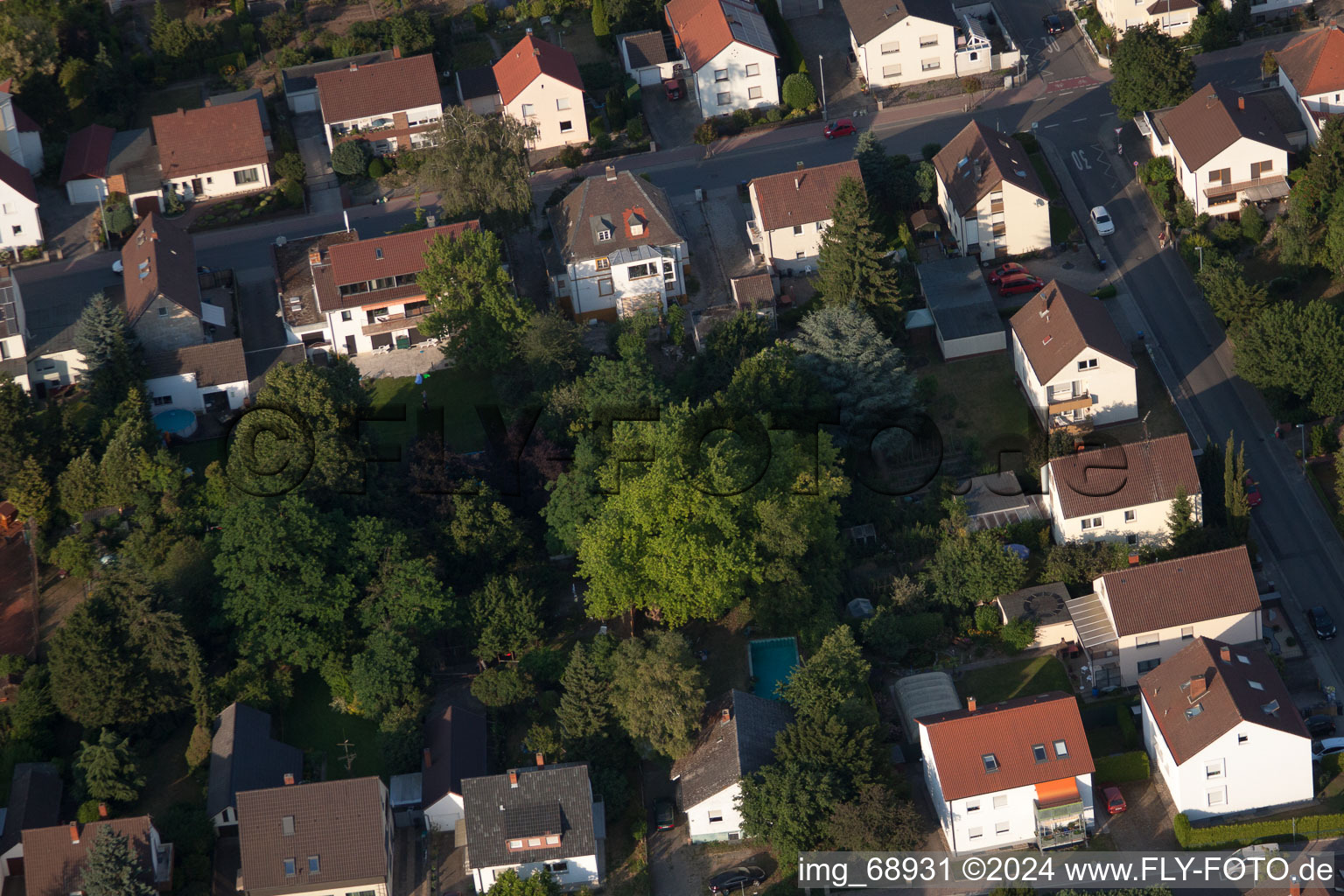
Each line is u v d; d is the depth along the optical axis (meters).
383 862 105.69
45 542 127.81
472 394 138.62
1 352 141.88
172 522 124.62
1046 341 133.00
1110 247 147.50
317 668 120.06
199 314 144.12
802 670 112.00
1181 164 148.25
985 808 106.56
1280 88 155.12
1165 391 135.62
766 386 126.94
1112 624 116.75
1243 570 116.88
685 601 117.19
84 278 154.75
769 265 147.50
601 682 113.25
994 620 119.88
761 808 105.62
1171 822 108.19
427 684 117.69
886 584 122.69
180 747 115.69
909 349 141.00
